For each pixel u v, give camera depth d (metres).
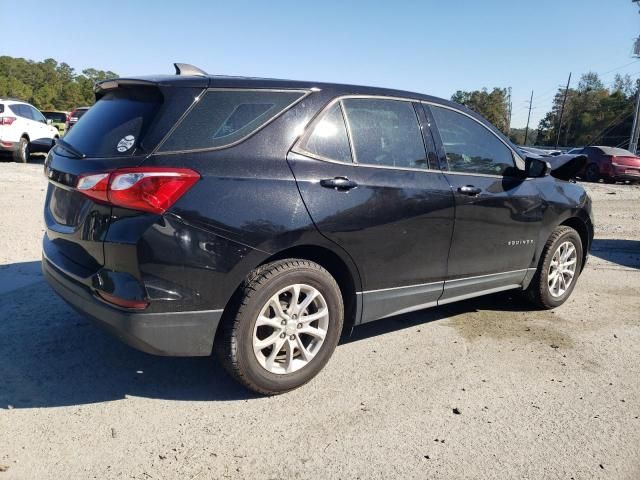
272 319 3.33
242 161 3.20
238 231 3.11
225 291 3.13
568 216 5.28
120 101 3.45
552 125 104.81
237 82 3.36
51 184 3.71
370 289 3.78
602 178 23.20
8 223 7.71
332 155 3.57
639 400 3.62
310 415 3.26
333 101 3.66
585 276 6.84
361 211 3.58
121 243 2.91
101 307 3.01
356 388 3.61
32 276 5.43
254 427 3.10
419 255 3.99
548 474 2.81
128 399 3.33
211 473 2.69
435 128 4.23
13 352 3.83
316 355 3.55
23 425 2.99
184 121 3.12
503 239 4.62
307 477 2.70
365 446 2.97
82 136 3.43
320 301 3.52
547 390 3.71
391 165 3.86
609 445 3.09
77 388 3.42
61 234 3.34
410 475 2.75
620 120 88.75
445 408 3.41
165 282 2.96
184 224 2.97
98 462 2.72
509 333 4.72
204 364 3.84
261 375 3.33
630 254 8.34
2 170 14.21
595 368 4.09
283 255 3.42
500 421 3.29
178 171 2.98
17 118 16.31
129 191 2.90
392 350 4.25
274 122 3.38
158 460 2.77
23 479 2.57
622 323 5.09
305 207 3.33
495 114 108.88
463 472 2.79
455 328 4.79
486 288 4.69
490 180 4.49
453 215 4.14
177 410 3.24
